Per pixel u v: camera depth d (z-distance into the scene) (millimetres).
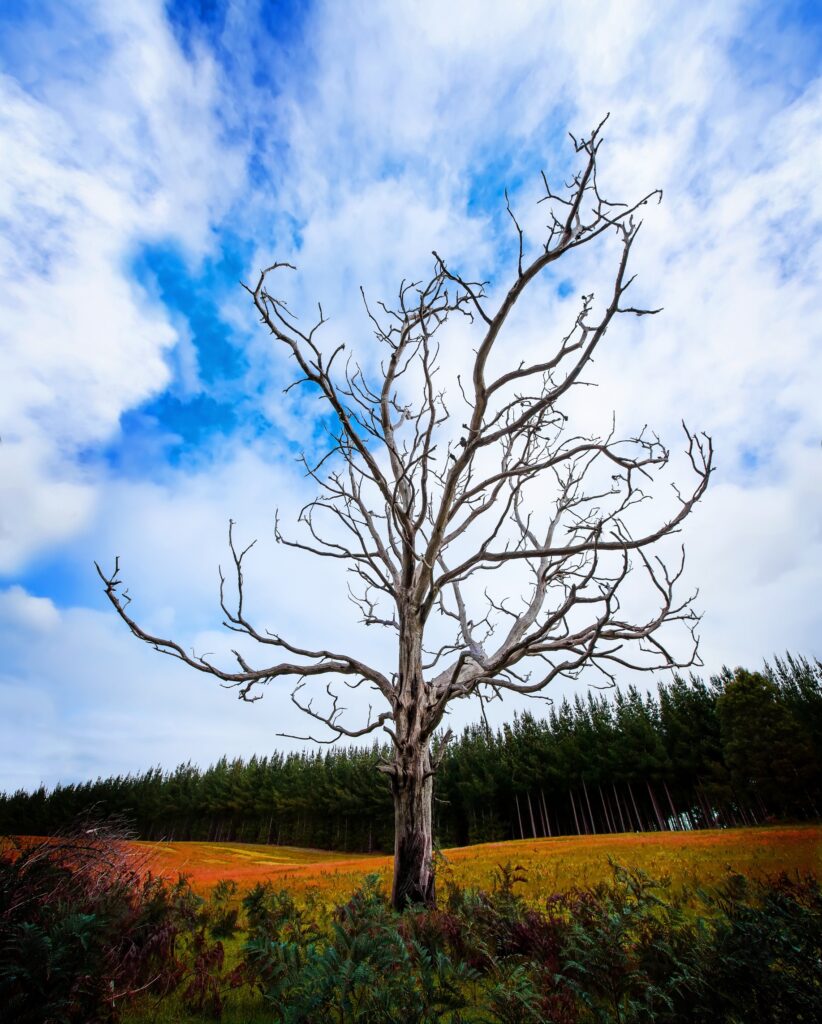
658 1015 3584
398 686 10297
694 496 8250
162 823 86562
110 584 8695
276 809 81062
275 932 5883
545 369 8203
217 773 96000
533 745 66188
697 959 3828
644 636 10000
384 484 9836
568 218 7145
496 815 62000
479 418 8719
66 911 4062
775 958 3586
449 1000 3582
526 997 3736
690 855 14789
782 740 43375
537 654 11312
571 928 4996
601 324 7430
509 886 7098
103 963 3832
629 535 8656
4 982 3127
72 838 5387
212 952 5348
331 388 8695
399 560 12641
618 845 20984
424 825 8984
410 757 9359
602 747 61281
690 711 58594
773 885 5746
